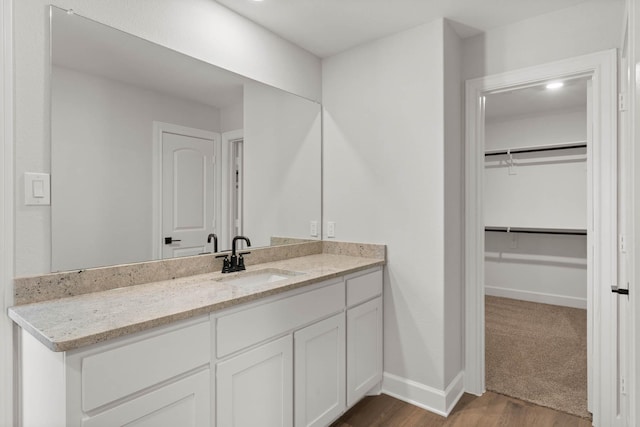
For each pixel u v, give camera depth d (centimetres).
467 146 236
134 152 167
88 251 151
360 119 249
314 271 198
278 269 207
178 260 183
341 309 201
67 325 108
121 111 162
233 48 207
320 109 268
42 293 136
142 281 168
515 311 400
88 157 151
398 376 234
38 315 119
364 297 220
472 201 235
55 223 141
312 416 180
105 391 106
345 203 257
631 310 130
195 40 188
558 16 206
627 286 148
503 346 309
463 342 239
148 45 170
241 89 212
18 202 132
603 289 193
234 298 141
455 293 231
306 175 257
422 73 222
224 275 190
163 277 176
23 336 125
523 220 442
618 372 189
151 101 173
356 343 214
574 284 412
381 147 240
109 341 107
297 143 250
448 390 219
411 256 228
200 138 193
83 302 135
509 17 213
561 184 417
